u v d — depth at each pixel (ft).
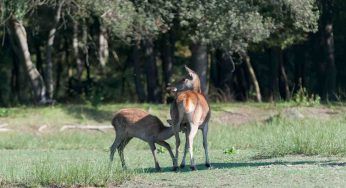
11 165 156.87
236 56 341.41
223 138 211.82
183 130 144.25
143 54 374.43
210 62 358.64
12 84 394.32
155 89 335.67
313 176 124.06
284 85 357.20
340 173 126.41
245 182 122.21
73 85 357.00
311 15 271.49
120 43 353.51
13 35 322.34
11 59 388.78
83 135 247.50
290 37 300.61
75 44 337.31
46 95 309.01
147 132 145.18
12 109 280.31
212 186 120.67
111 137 242.17
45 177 127.95
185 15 263.29
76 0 272.51
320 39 351.25
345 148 158.81
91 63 374.84
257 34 267.80
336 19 344.08
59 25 335.06
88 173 128.47
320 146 160.15
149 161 163.32
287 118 261.65
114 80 388.98
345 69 380.17
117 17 258.16
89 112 277.64
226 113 276.82
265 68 389.39
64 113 275.18
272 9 278.46
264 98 361.30
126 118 146.51
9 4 267.80
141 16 263.90
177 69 381.60
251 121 269.85
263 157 160.15
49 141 226.99
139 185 125.49
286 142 165.07
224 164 148.56
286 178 123.44
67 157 176.86
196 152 181.27
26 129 264.11
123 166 143.64
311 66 388.16
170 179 130.21
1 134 254.47
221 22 265.13
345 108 275.39
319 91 353.72
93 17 322.34
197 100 141.08
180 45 378.94
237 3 264.93
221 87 342.44
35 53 398.62
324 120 241.96
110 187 125.29
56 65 393.70
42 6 302.66
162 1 263.90
